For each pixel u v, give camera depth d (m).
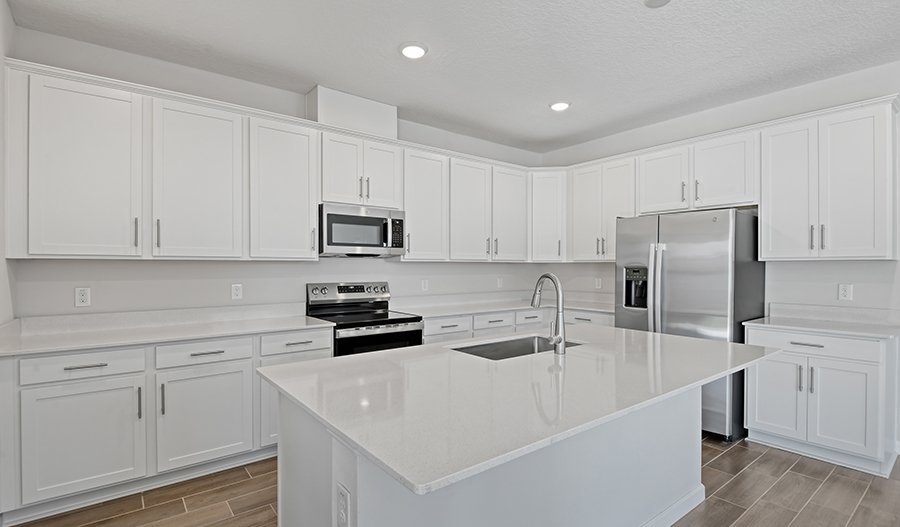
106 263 2.66
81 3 2.20
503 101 3.50
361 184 3.36
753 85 3.17
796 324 2.88
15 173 2.17
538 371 1.64
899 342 2.77
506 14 2.28
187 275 2.93
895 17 2.29
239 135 2.83
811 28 2.40
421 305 4.11
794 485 2.43
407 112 3.75
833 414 2.64
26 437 2.03
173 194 2.60
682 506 2.12
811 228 2.87
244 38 2.54
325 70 2.95
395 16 2.31
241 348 2.62
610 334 2.43
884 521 2.09
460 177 3.99
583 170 4.27
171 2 2.19
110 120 2.41
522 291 4.98
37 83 2.22
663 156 3.65
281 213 2.99
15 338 2.31
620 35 2.48
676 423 2.11
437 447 0.98
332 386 1.45
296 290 3.39
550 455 1.56
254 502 2.25
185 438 2.43
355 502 1.11
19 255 2.18
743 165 3.18
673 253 3.26
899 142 2.74
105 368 2.21
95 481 2.19
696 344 2.15
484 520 1.38
